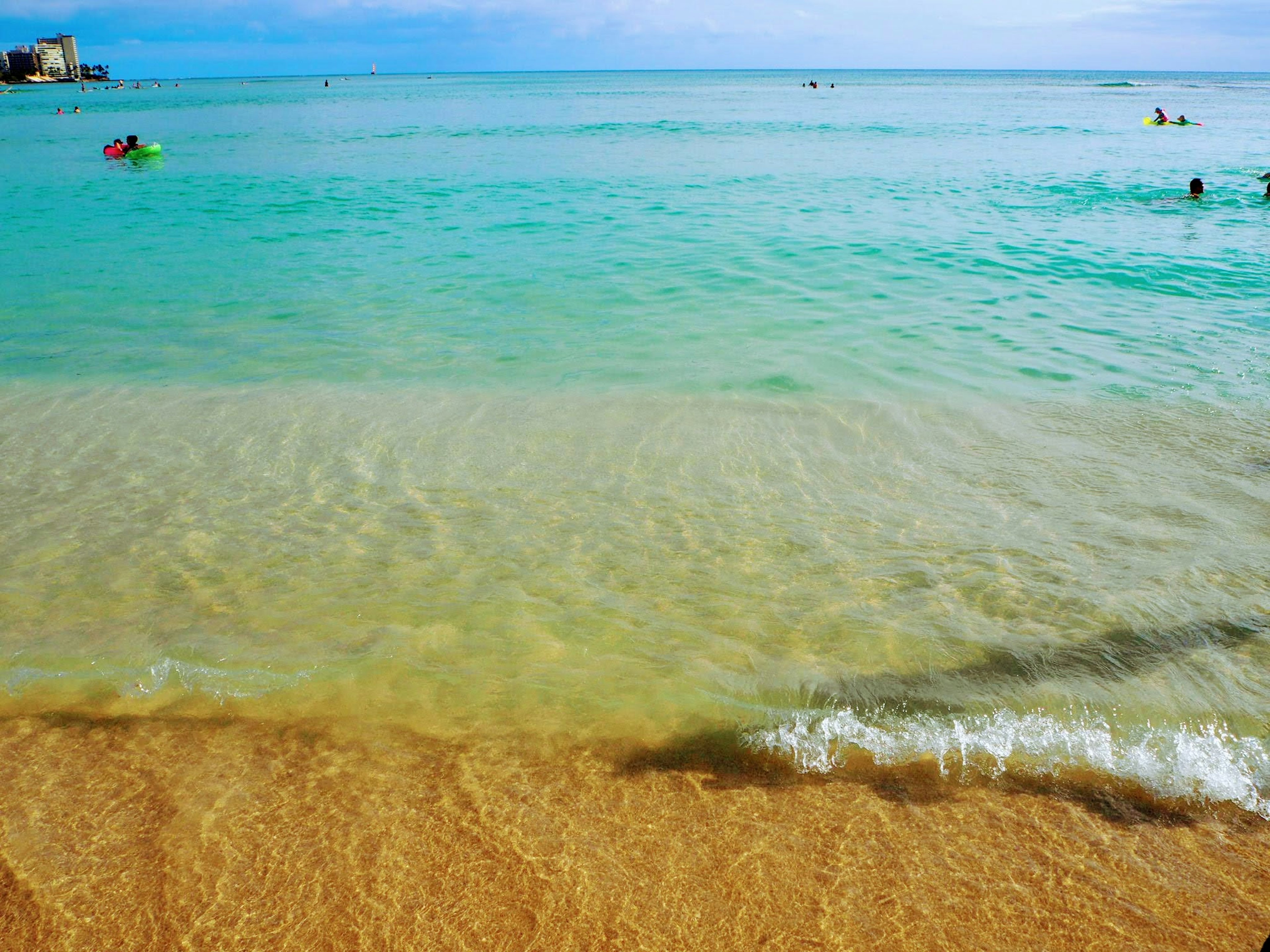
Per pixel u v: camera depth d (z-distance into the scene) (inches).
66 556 180.9
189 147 1216.2
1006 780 121.2
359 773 123.6
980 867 107.2
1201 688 137.1
